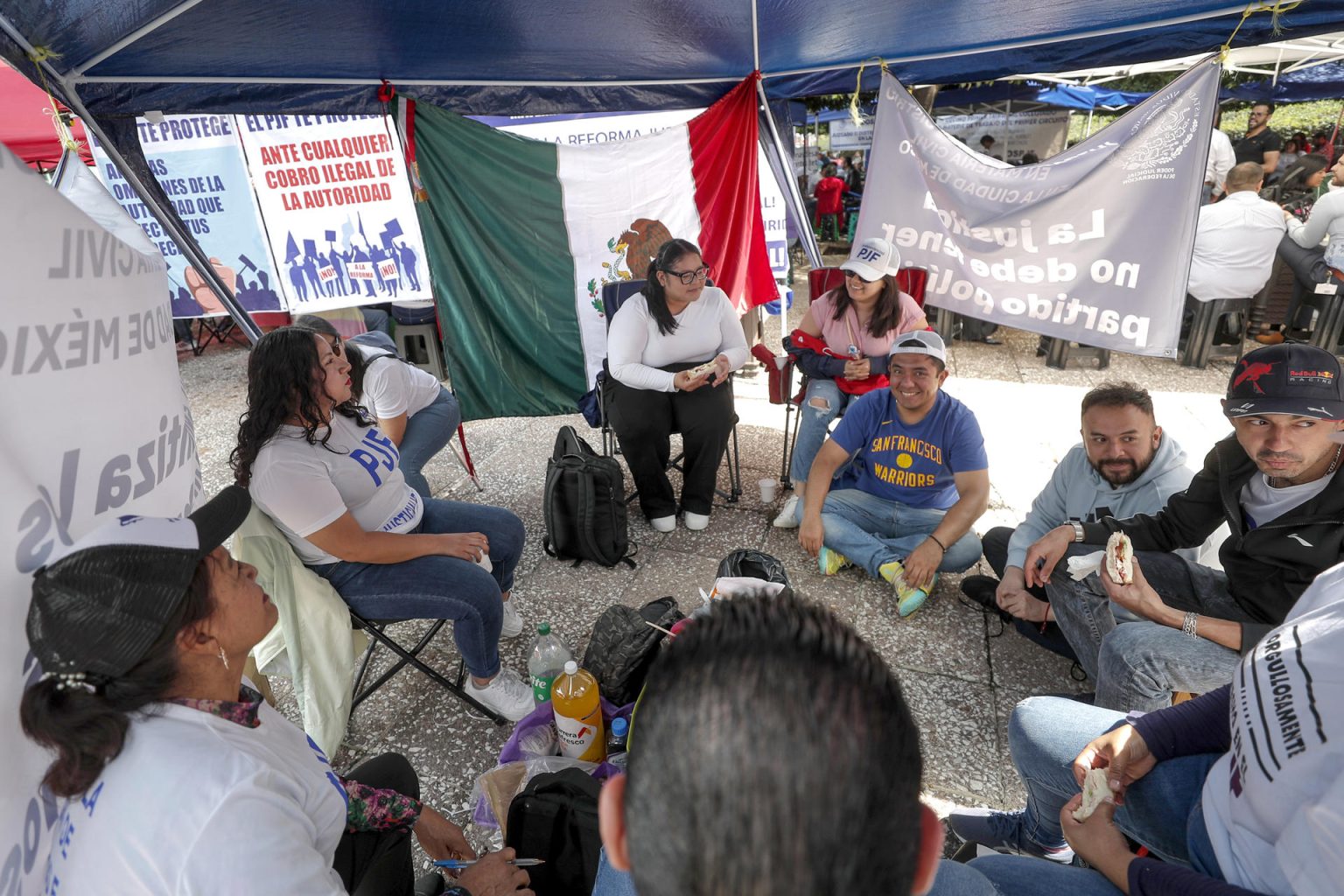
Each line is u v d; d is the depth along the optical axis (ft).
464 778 7.24
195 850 2.95
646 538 11.57
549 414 14.94
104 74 8.36
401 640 9.31
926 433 9.51
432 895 4.59
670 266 10.59
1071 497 8.12
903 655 8.71
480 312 13.84
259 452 6.62
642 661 7.14
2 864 2.79
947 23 9.48
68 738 2.87
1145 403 7.29
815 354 12.04
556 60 10.68
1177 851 4.31
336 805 3.91
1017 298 11.06
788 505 11.57
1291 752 3.05
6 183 2.71
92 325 3.23
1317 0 8.39
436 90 11.78
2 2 6.06
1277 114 50.47
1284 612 5.95
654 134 13.33
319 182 15.88
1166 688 5.97
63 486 3.06
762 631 1.72
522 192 13.15
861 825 1.53
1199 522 6.74
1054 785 5.00
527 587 10.33
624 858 1.87
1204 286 17.21
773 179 18.95
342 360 7.54
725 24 9.41
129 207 15.79
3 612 2.76
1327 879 2.79
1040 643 8.48
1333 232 17.01
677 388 10.83
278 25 7.81
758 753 1.52
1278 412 5.21
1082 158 9.90
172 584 3.07
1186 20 9.30
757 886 1.53
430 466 14.44
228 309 10.87
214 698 3.47
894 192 11.68
